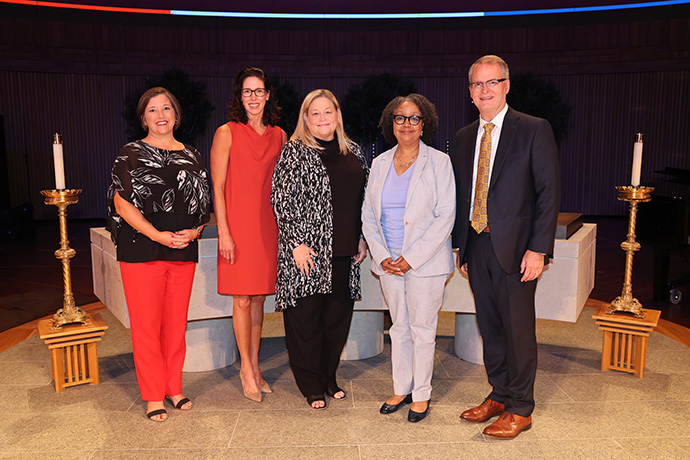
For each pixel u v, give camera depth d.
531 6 11.74
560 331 4.11
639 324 3.12
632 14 11.51
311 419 2.64
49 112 11.74
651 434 2.48
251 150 2.70
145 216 2.54
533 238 2.30
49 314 4.65
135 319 2.59
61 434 2.49
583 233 3.27
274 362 3.48
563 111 11.47
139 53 12.06
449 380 3.16
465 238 2.50
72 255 3.13
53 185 11.95
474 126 2.48
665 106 11.67
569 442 2.40
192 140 11.62
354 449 2.35
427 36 12.54
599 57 11.87
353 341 3.51
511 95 11.34
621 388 3.01
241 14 12.38
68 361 3.03
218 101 12.58
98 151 12.13
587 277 3.31
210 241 3.09
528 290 2.38
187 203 2.59
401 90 11.46
